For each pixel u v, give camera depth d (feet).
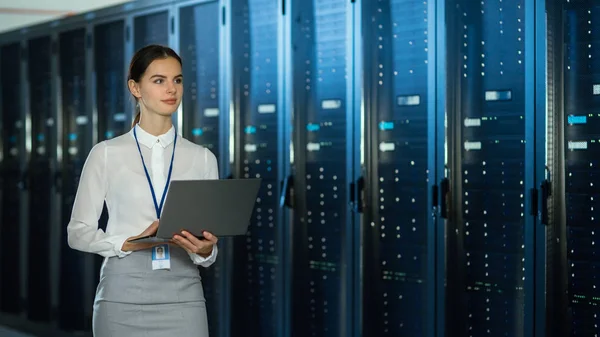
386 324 13.97
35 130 21.75
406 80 13.34
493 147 12.21
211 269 17.07
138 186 7.55
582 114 10.93
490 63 12.23
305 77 14.66
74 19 19.22
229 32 15.29
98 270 18.69
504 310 12.26
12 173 23.29
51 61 20.15
